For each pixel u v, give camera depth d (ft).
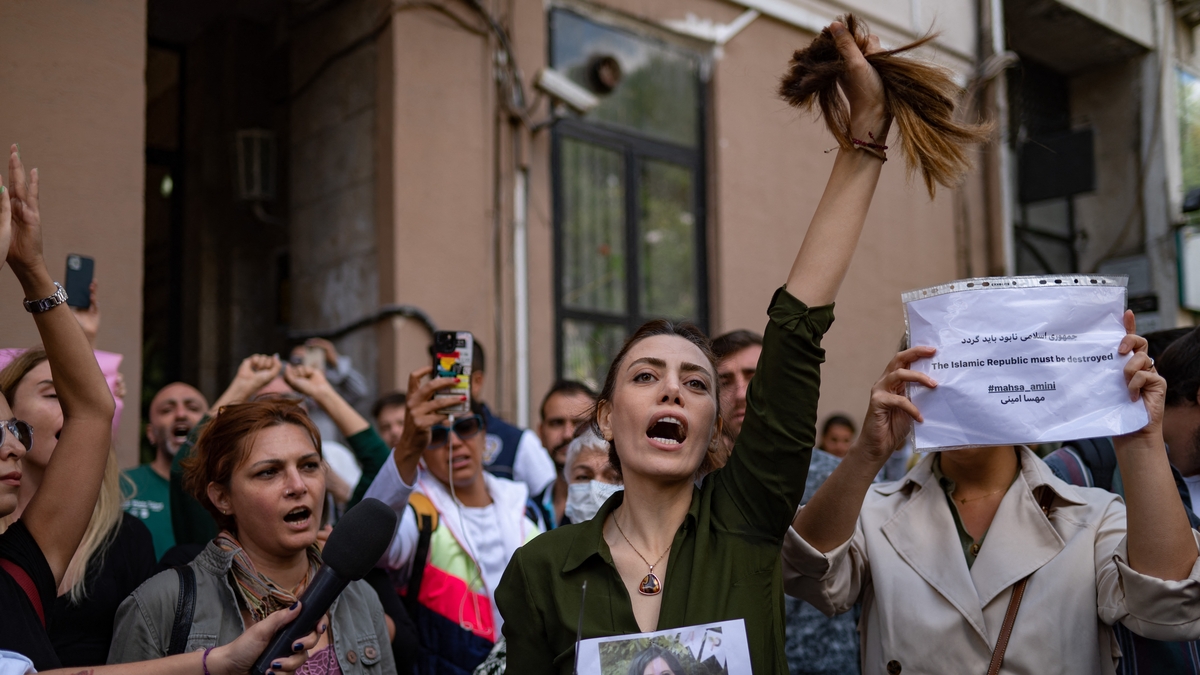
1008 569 7.63
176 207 24.61
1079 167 32.58
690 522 6.51
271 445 8.32
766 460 6.46
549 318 22.12
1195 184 35.53
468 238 20.72
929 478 8.36
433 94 20.51
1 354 9.66
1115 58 35.70
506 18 21.88
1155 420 6.59
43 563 6.67
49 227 14.46
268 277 24.34
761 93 26.50
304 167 22.24
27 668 5.94
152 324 23.88
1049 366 6.62
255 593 8.10
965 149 6.63
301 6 22.58
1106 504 7.88
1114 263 35.53
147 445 22.86
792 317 6.45
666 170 24.97
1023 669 7.38
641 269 24.22
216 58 24.52
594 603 6.18
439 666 10.68
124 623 7.82
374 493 10.09
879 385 7.04
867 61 6.63
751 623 6.12
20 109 14.42
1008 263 31.37
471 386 12.45
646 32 24.75
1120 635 7.61
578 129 23.36
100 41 15.25
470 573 11.10
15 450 6.32
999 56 30.37
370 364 19.99
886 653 7.85
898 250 29.17
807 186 27.20
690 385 6.67
